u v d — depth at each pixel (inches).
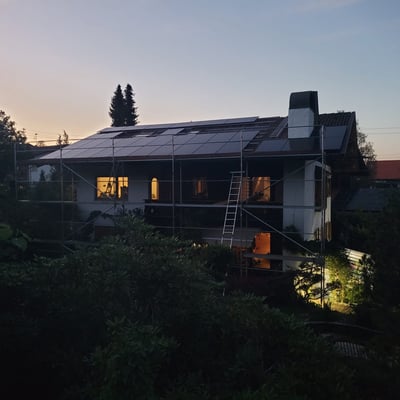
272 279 512.1
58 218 703.7
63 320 252.1
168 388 179.2
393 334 235.6
